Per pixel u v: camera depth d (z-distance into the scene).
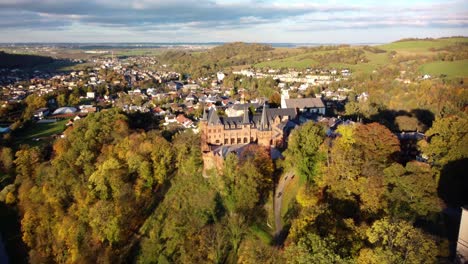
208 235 99.06
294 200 101.56
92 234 125.19
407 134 150.75
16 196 173.25
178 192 135.25
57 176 163.88
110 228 120.00
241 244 95.38
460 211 83.38
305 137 109.00
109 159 154.62
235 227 97.56
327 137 111.94
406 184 79.12
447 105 192.38
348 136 103.25
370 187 80.06
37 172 178.38
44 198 158.38
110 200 137.88
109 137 190.38
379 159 96.56
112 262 114.94
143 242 119.50
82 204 139.75
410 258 55.81
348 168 86.50
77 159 171.38
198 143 164.00
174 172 151.38
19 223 157.88
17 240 148.88
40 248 137.75
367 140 100.81
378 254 56.78
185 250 99.38
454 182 91.50
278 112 188.62
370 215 76.25
